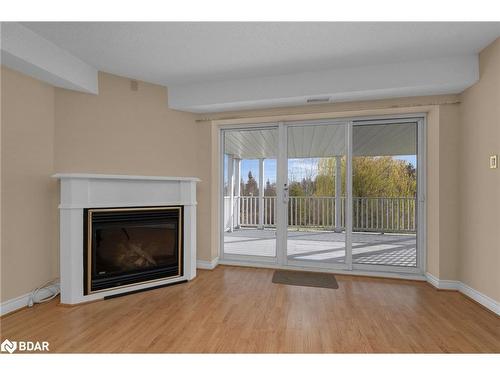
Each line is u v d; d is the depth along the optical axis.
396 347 1.68
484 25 1.93
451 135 2.65
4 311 2.11
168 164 3.17
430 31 2.02
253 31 2.04
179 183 2.97
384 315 2.11
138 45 2.26
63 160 2.59
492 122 2.15
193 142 3.37
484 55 2.26
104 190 2.50
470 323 1.98
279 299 2.42
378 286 2.75
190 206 3.00
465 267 2.52
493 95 2.14
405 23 1.93
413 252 3.13
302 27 1.99
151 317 2.08
